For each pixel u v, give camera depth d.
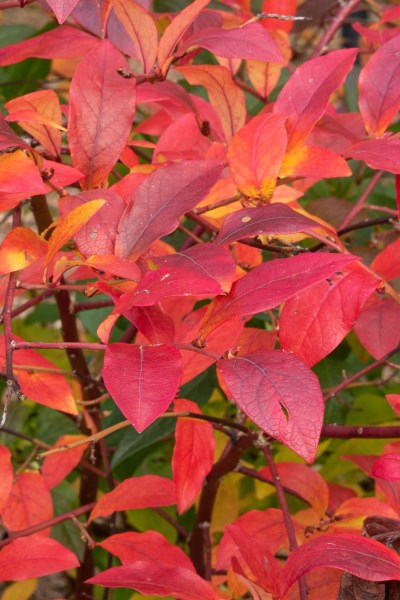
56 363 1.00
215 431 0.81
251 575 0.60
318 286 0.55
